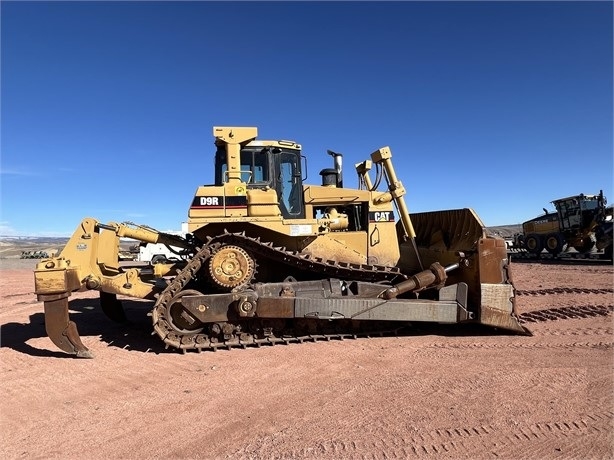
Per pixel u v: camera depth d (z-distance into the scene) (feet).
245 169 25.08
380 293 23.09
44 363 20.10
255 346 22.08
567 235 78.54
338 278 24.23
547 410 14.24
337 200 26.30
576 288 39.34
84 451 12.08
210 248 22.06
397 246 26.40
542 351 20.71
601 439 12.39
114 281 22.62
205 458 11.62
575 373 17.53
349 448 12.03
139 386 16.96
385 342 22.75
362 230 26.63
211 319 21.47
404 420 13.65
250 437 12.69
